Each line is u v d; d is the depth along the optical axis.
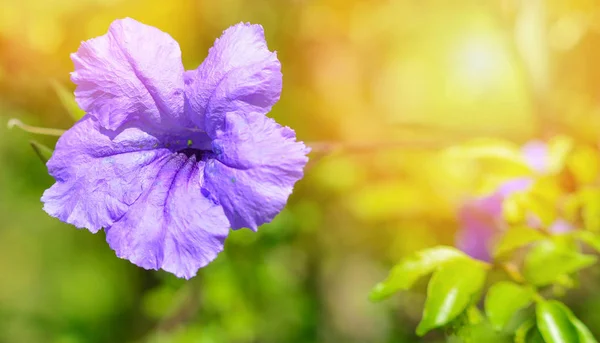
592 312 0.34
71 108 0.27
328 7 0.37
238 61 0.24
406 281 0.26
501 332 0.26
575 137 0.31
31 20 0.34
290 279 0.38
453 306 0.26
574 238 0.28
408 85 0.38
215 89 0.24
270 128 0.24
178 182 0.25
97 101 0.25
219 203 0.24
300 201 0.37
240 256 0.35
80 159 0.25
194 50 0.36
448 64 0.37
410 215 0.35
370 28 0.38
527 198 0.28
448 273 0.26
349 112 0.37
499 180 0.30
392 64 0.38
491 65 0.36
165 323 0.35
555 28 0.34
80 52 0.25
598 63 0.33
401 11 0.38
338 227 0.38
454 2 0.36
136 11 0.35
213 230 0.24
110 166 0.25
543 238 0.27
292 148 0.24
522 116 0.35
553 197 0.29
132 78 0.25
